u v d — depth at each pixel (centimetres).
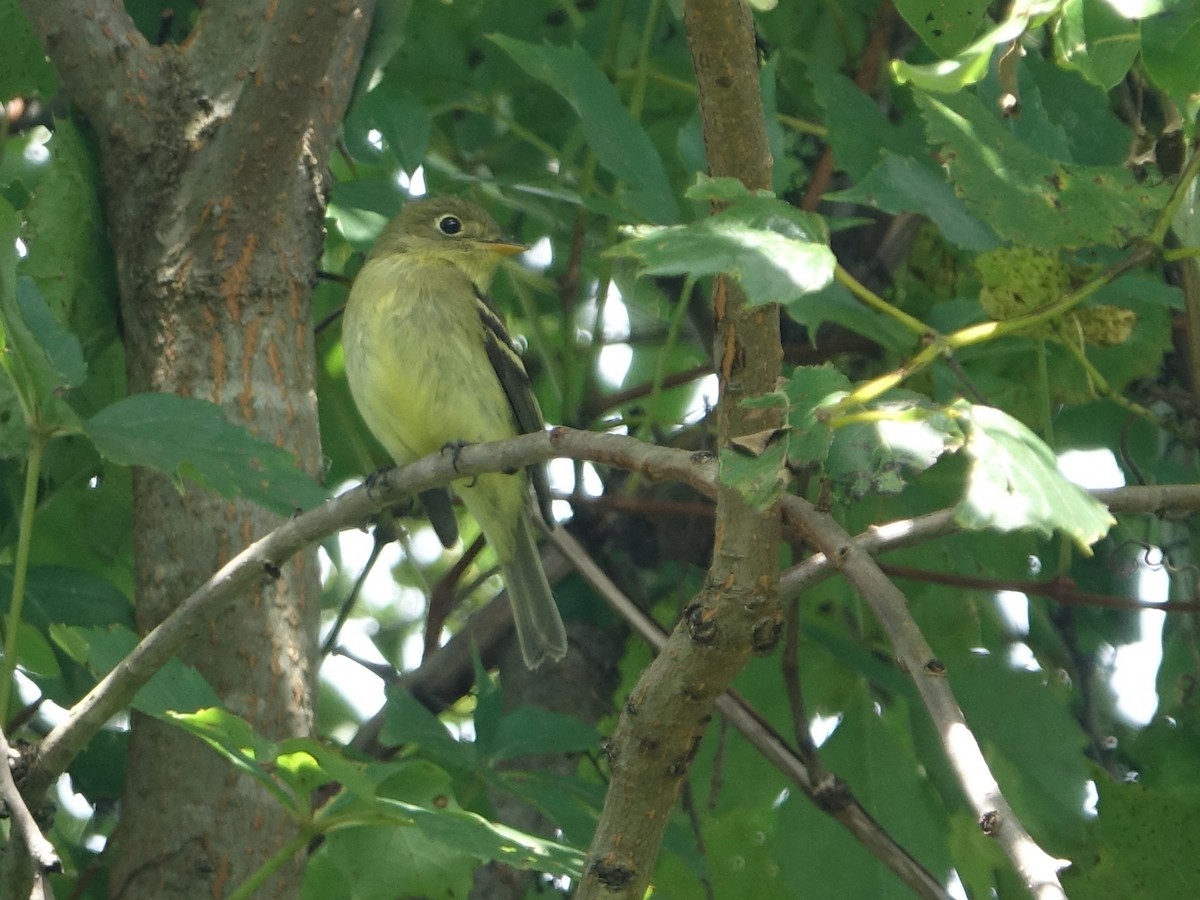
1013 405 1171
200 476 734
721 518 596
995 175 685
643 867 677
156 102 984
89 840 1145
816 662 1119
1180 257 672
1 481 1063
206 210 976
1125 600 1008
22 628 966
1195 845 1052
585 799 931
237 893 728
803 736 991
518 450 740
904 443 513
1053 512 481
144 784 916
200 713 715
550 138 1322
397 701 901
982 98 815
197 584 934
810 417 514
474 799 1077
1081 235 677
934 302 1225
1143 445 1211
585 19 1297
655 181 978
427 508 1228
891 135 986
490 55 1281
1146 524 1230
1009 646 1151
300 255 1007
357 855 920
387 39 1088
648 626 1062
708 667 620
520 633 1163
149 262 979
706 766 1130
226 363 966
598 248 1352
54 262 980
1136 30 686
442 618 1229
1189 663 1198
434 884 919
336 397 1342
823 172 1202
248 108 970
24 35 1172
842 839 1038
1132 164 920
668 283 1334
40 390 739
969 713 1062
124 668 745
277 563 758
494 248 1292
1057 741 1055
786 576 747
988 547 1143
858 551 604
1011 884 1084
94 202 998
